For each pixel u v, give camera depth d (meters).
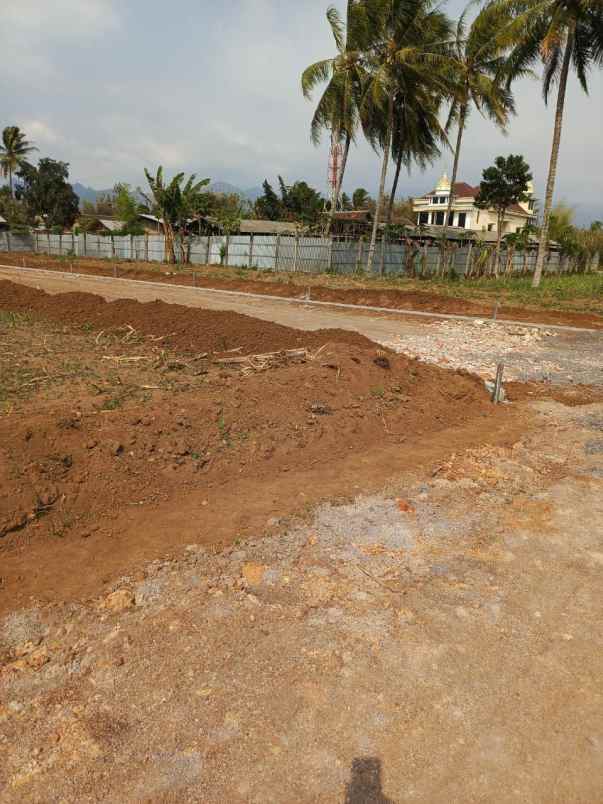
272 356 8.15
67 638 2.96
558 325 15.10
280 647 2.88
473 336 13.01
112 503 4.24
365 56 22.92
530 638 3.02
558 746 2.38
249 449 5.13
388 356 7.69
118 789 2.15
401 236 32.94
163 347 10.00
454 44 24.84
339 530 4.05
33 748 2.33
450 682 2.69
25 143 52.06
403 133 25.92
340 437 5.66
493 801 2.13
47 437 4.45
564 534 4.12
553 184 21.67
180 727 2.41
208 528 4.03
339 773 2.22
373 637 2.96
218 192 48.19
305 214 34.28
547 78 21.88
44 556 3.69
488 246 33.19
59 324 11.91
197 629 3.00
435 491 4.75
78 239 39.06
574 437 6.30
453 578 3.53
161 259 33.75
